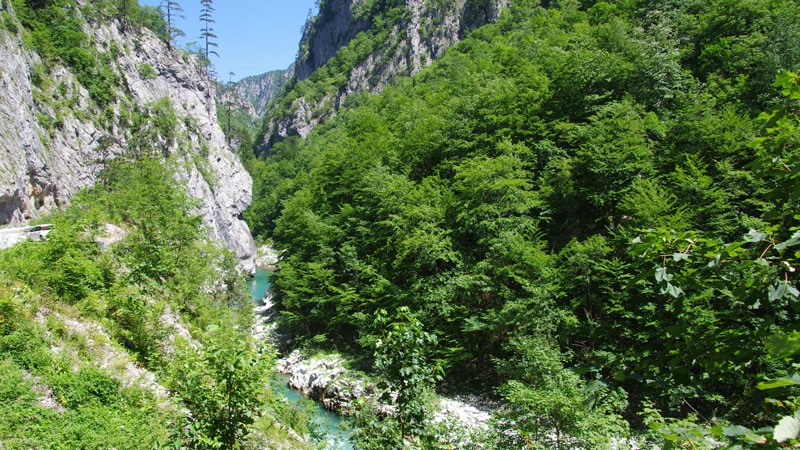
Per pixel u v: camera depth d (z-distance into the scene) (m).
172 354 15.76
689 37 40.56
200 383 8.32
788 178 3.57
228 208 87.50
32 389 11.38
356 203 44.34
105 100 68.19
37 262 16.34
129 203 29.66
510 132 36.09
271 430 13.88
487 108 39.88
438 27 137.75
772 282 3.38
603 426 12.84
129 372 13.89
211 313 25.94
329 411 25.75
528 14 87.06
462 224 31.03
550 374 15.98
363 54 156.38
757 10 36.25
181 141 78.38
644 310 21.94
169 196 31.28
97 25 77.31
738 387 17.38
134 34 88.50
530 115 36.78
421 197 34.88
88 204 29.16
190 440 7.91
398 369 7.20
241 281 42.81
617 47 40.56
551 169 32.34
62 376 12.13
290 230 50.72
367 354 31.31
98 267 18.53
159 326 16.77
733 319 3.90
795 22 33.47
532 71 42.69
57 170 52.25
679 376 3.80
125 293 16.78
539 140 35.38
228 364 8.02
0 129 41.41
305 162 111.50
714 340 3.68
